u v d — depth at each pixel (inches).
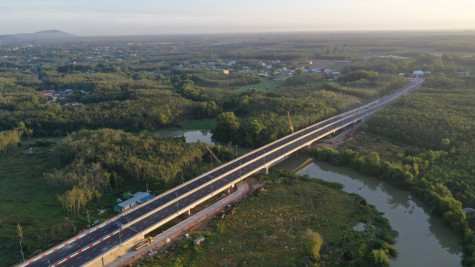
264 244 5492.1
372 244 5472.4
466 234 5585.6
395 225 6220.5
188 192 6845.5
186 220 6200.8
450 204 6200.8
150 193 7377.0
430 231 6018.7
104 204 6958.7
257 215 6368.1
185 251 5349.4
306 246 5128.0
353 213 6461.6
